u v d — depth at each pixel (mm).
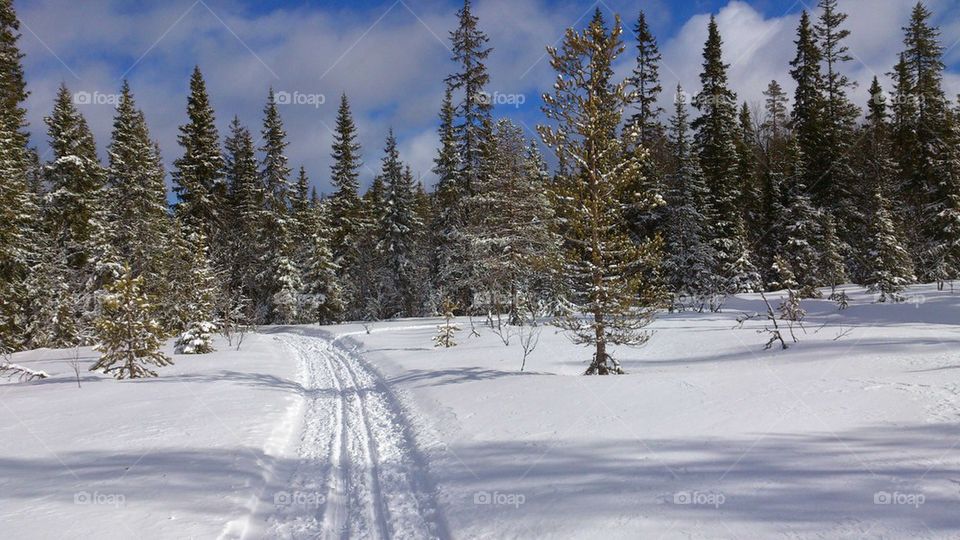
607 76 12852
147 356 16891
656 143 36438
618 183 12734
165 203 39781
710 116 41625
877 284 31359
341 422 9922
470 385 11711
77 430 8984
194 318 24438
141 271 31375
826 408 7344
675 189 34750
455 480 6094
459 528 4793
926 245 35875
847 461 5250
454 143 33625
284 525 5383
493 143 30484
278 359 20906
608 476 5512
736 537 3900
